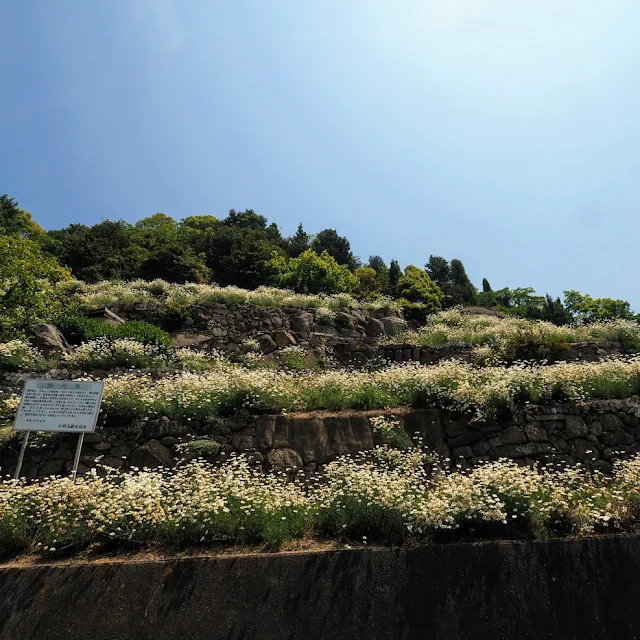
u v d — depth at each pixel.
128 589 3.90
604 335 12.72
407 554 4.07
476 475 4.96
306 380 8.61
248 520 4.61
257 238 38.44
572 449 6.80
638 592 3.94
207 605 3.82
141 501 4.64
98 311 13.97
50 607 3.84
